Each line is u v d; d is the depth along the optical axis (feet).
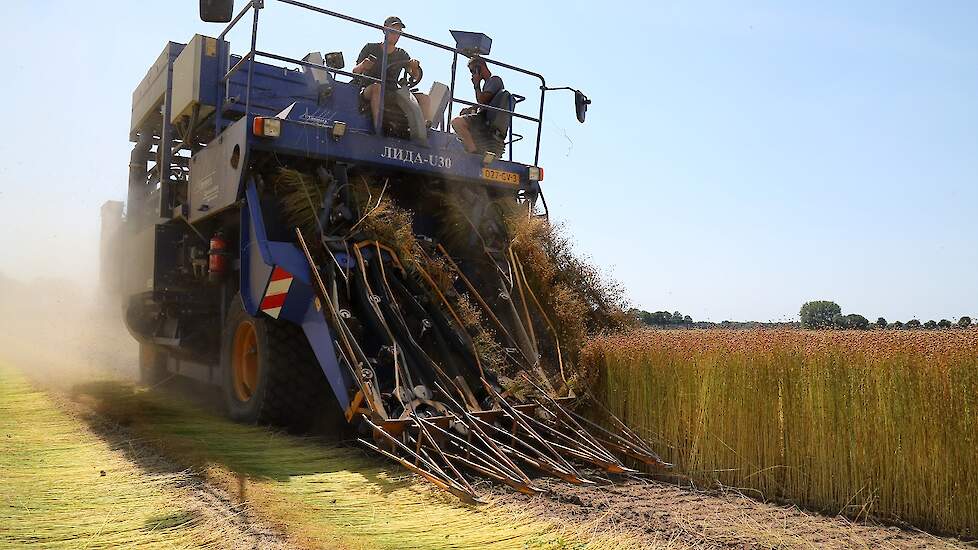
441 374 18.62
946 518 14.05
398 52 25.41
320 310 19.48
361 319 19.83
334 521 13.25
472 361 19.35
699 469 17.48
